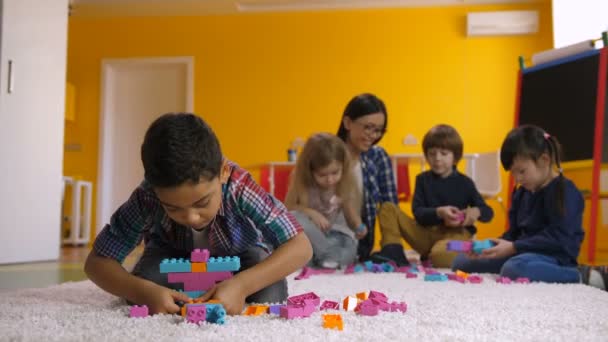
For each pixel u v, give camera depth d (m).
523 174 1.98
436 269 2.34
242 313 1.00
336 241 2.33
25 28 2.96
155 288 1.01
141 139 5.66
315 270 2.08
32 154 2.96
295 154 4.89
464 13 5.31
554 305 1.13
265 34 5.50
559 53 3.39
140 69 5.69
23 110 2.93
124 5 5.33
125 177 5.64
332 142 2.33
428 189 2.74
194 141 0.90
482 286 1.55
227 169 1.07
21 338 0.78
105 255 1.10
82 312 1.03
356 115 2.57
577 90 3.26
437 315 0.97
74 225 4.81
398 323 0.89
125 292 1.04
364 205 2.68
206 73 5.54
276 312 0.99
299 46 5.46
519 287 1.54
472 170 4.42
